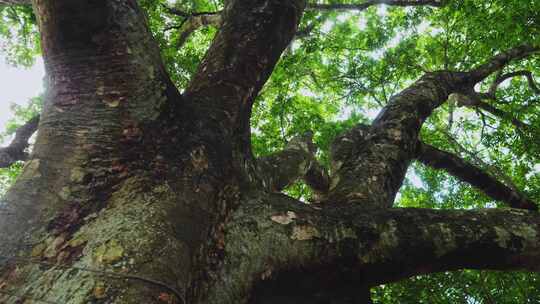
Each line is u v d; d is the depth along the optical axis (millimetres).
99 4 1813
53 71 2000
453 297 6004
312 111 9641
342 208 2215
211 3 8492
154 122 1976
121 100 1943
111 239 1467
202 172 1969
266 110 9219
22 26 7582
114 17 1901
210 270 1729
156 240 1512
